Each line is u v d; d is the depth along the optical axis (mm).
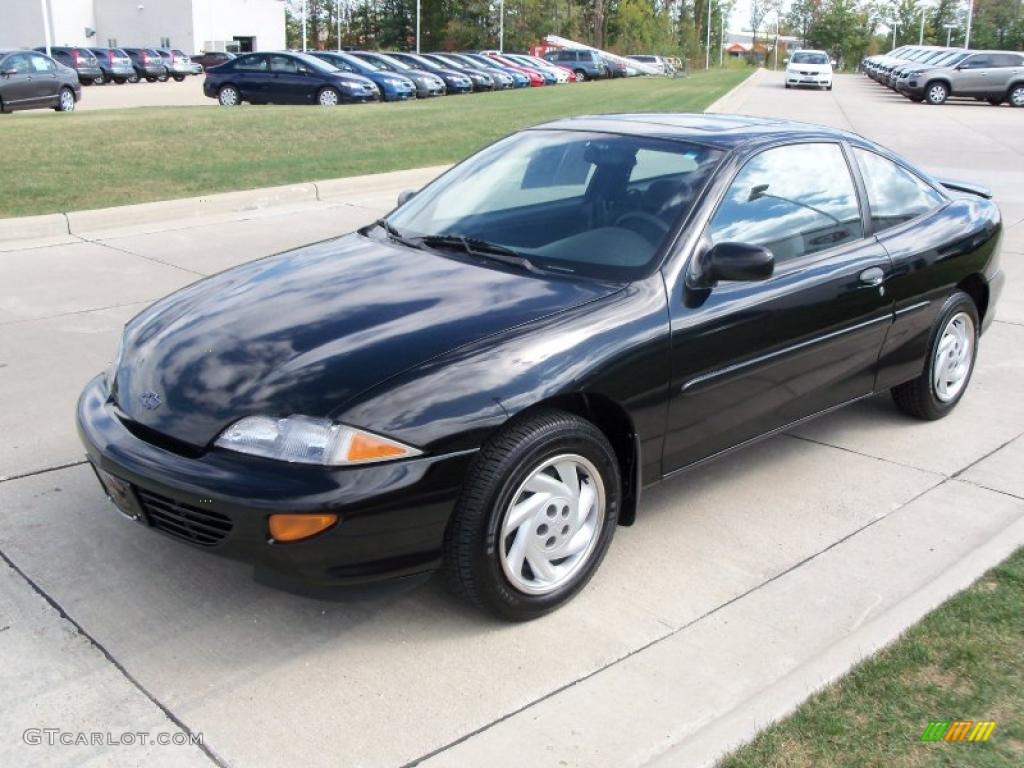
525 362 3123
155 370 3266
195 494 2865
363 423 2881
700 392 3648
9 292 7016
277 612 3281
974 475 4539
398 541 2920
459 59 38500
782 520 4051
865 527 4012
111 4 61906
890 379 4758
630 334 3363
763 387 3943
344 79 24625
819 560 3734
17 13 59250
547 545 3244
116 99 30562
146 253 8273
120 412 3254
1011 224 10469
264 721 2760
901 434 5020
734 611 3377
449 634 3195
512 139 4613
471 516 3014
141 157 12555
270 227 9469
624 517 3621
